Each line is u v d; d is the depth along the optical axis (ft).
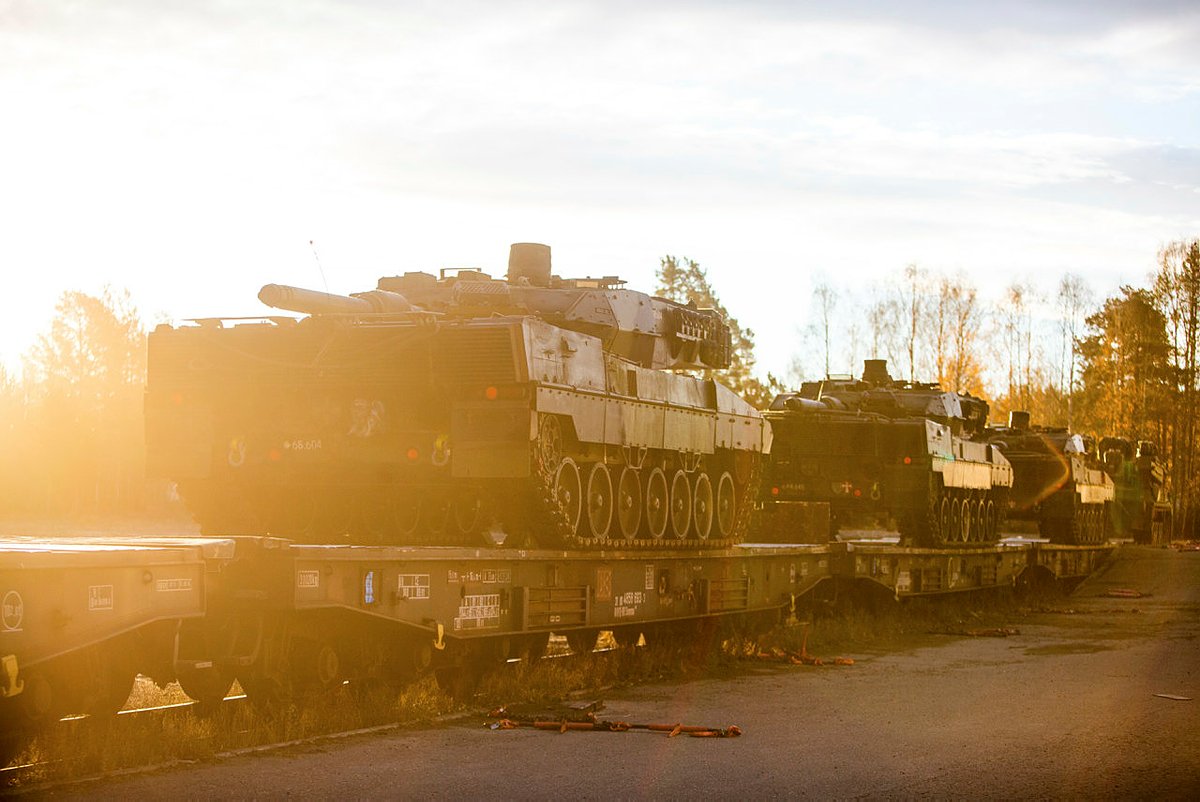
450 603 47.73
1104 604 114.32
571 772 37.63
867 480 95.66
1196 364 234.79
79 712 36.73
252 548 39.86
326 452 55.83
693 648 66.64
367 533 59.67
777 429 96.78
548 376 53.98
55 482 211.20
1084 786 37.32
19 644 31.22
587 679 56.85
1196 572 144.15
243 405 57.26
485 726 45.01
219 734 38.81
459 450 53.16
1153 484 186.19
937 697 54.85
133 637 37.52
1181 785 37.68
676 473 66.80
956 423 108.27
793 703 52.65
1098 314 292.40
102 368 221.05
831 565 83.66
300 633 42.86
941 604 99.40
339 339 54.44
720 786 36.42
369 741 40.98
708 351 73.46
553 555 54.08
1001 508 117.91
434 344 53.11
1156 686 59.11
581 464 58.75
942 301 239.09
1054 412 261.44
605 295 64.28
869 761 40.40
